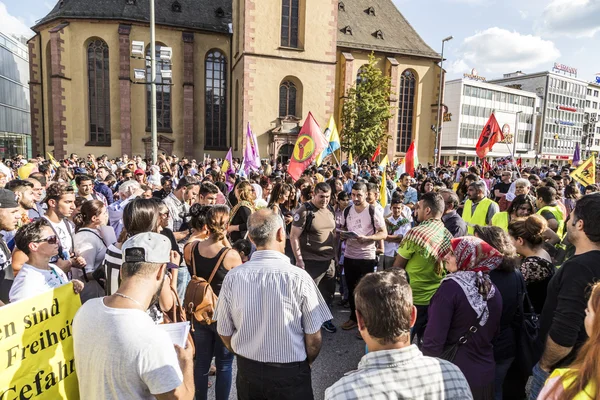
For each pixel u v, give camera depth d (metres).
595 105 107.44
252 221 2.80
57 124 32.31
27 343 2.44
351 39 38.00
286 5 31.12
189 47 34.12
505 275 2.97
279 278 2.63
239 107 31.89
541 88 93.31
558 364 2.43
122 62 32.47
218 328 2.80
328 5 31.77
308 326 2.67
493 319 2.61
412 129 41.06
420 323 4.10
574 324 2.34
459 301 2.56
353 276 5.65
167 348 1.84
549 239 5.02
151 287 1.99
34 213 5.73
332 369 4.64
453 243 2.75
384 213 7.39
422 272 4.02
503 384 3.21
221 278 3.60
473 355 2.57
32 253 2.91
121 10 33.69
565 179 11.40
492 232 3.01
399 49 39.09
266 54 30.53
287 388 2.61
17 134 57.38
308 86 31.75
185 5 36.16
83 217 3.96
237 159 29.44
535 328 3.12
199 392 3.58
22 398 2.40
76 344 1.88
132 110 33.56
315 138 9.92
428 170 22.73
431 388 1.61
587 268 2.36
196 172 15.27
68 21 32.22
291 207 7.54
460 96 74.12
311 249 5.51
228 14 37.44
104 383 1.76
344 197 6.74
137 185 6.32
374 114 33.38
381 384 1.58
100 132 33.66
